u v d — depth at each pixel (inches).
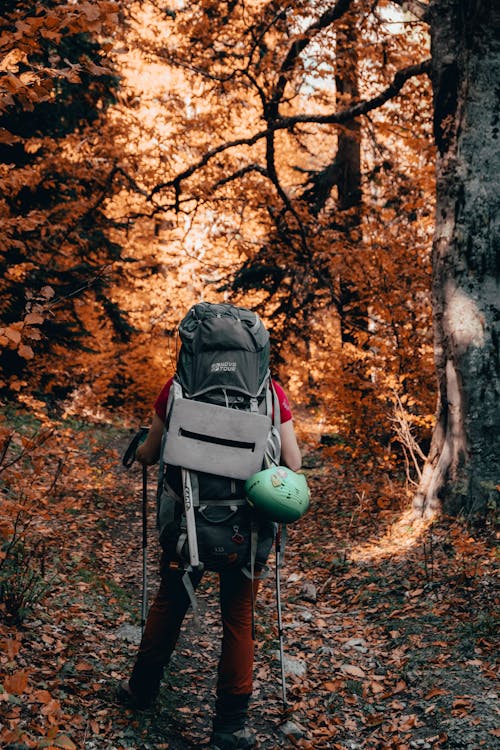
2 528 137.7
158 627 117.5
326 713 131.3
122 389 709.9
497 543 210.4
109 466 251.1
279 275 503.5
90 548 244.7
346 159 491.8
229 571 113.7
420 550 219.0
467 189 245.1
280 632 125.2
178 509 110.4
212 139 470.6
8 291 411.8
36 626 152.9
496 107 242.8
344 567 222.4
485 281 241.8
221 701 113.7
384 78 423.5
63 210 465.7
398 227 369.4
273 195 457.4
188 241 615.2
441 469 244.8
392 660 150.9
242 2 399.9
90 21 127.3
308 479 387.5
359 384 330.3
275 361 490.9
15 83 123.7
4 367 463.5
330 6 380.2
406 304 345.1
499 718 117.6
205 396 111.1
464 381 240.4
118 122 430.6
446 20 252.1
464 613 165.0
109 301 612.7
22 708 115.1
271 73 419.2
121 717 121.2
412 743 115.9
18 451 331.9
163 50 419.5
